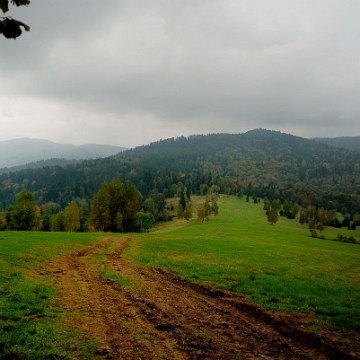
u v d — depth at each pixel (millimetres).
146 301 15633
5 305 13484
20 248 27250
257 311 14484
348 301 16359
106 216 72812
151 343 10828
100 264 25562
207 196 179625
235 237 61875
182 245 39125
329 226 152750
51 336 10781
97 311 13984
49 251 28188
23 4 5008
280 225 124688
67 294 16406
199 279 21047
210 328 12367
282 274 24078
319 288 19203
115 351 10133
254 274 22984
